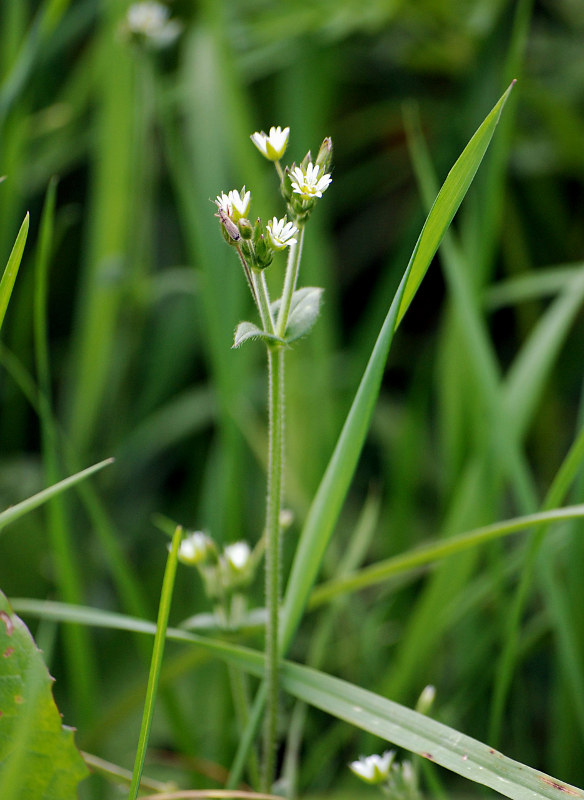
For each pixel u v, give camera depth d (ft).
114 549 2.42
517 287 2.88
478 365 2.45
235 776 2.23
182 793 2.21
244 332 2.11
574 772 2.42
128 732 2.58
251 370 3.34
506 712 2.52
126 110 3.09
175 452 3.40
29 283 3.03
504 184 3.45
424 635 2.45
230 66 3.02
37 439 3.45
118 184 3.11
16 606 2.30
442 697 2.55
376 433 3.36
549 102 3.36
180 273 3.43
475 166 2.11
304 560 2.21
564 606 2.37
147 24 2.89
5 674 2.13
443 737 2.11
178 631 2.23
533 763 2.47
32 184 3.53
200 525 2.97
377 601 2.60
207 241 2.85
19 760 2.04
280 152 2.15
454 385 2.64
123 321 3.33
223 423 2.59
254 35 3.52
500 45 3.34
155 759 2.41
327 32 3.46
